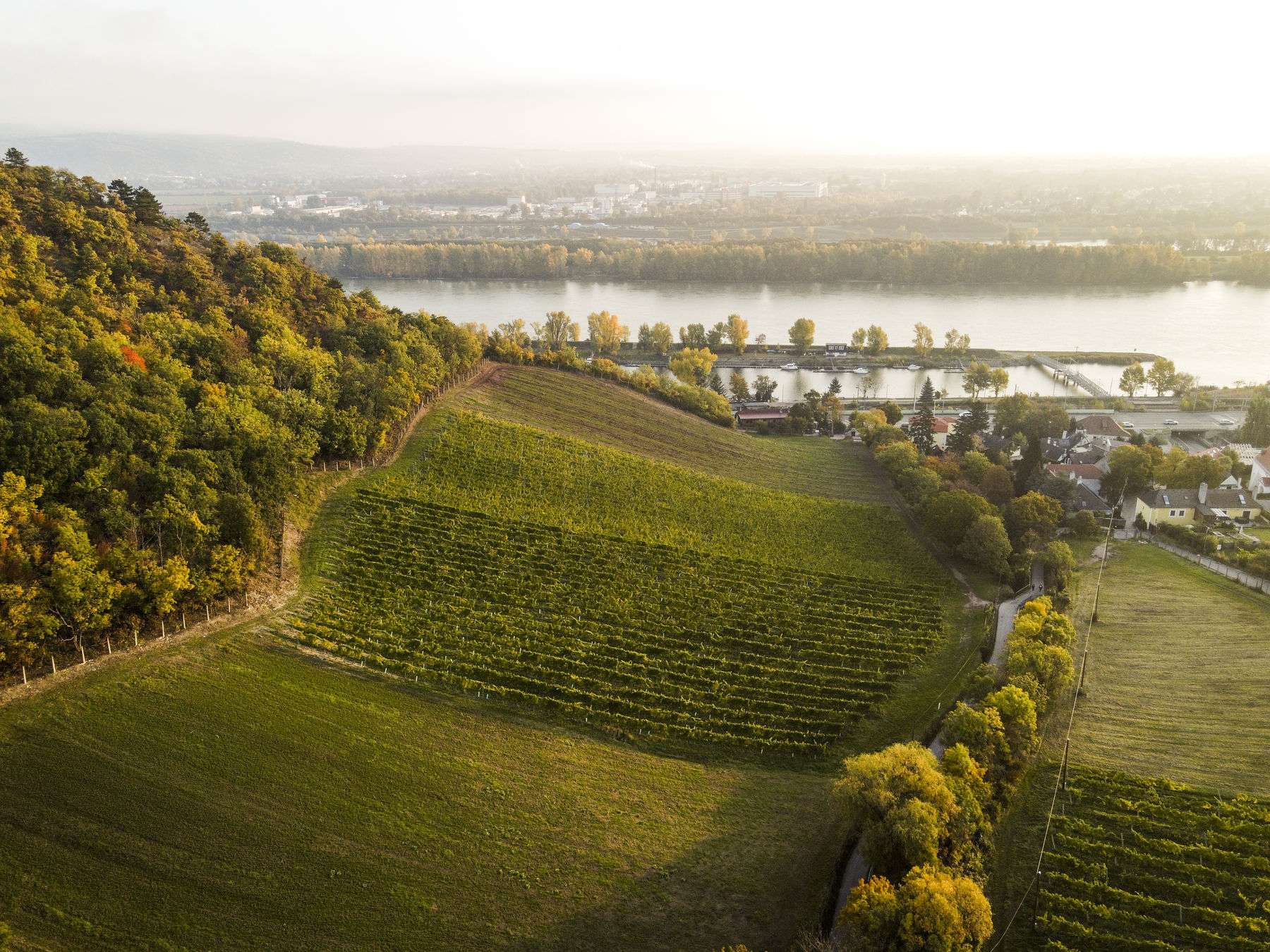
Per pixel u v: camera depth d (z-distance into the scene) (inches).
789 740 3051.2
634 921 2127.2
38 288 4562.0
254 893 2063.2
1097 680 3582.7
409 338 6299.2
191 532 3046.3
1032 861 2496.3
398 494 4562.0
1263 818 2642.7
